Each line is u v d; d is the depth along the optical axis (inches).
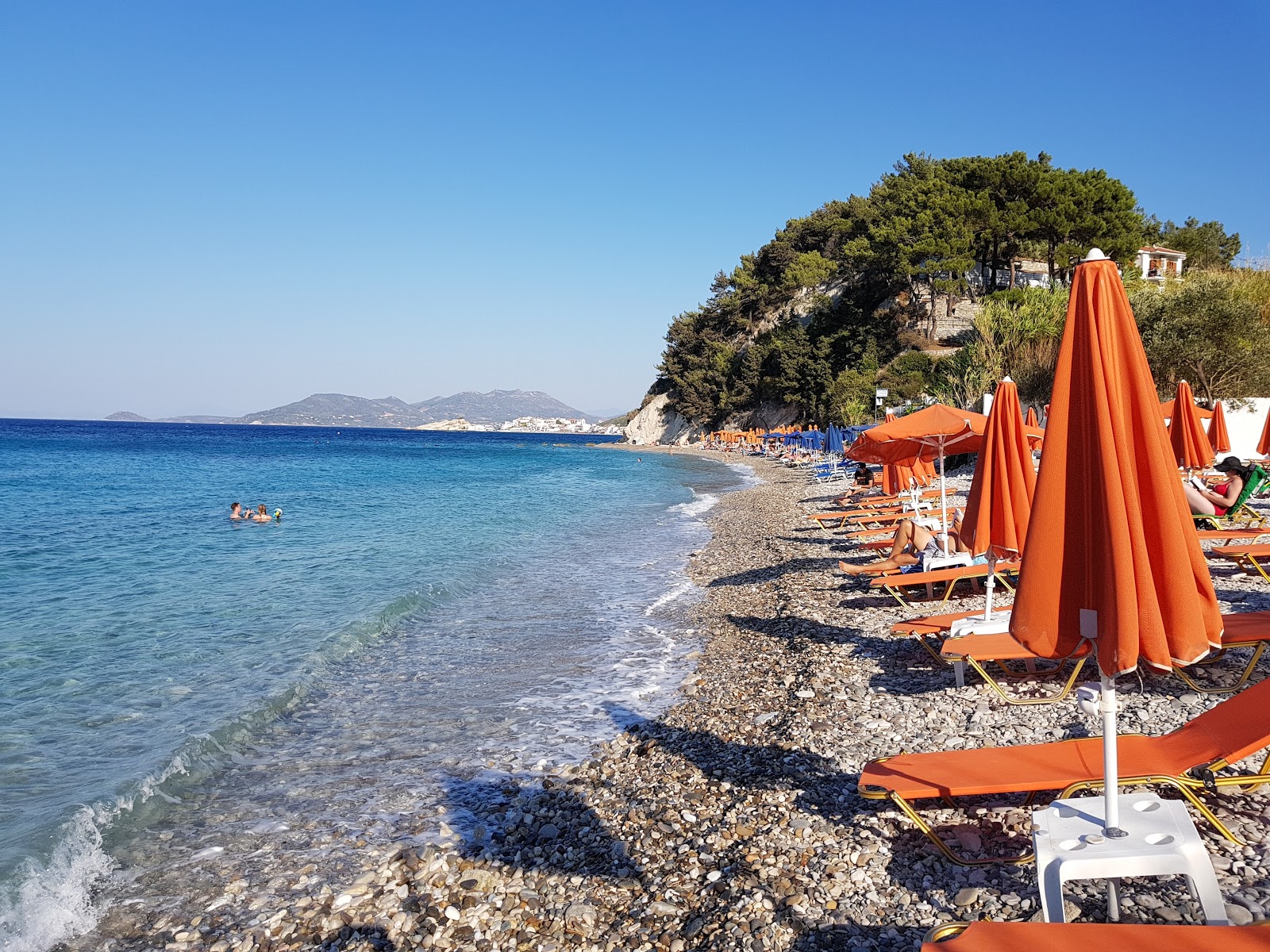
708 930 156.3
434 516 1043.3
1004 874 157.2
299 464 2363.4
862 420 1940.2
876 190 3137.3
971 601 400.8
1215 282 917.8
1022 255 2279.8
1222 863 146.5
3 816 224.7
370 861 204.1
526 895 183.0
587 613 482.3
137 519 989.8
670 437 4175.7
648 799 225.9
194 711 310.7
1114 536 109.5
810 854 176.9
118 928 177.8
